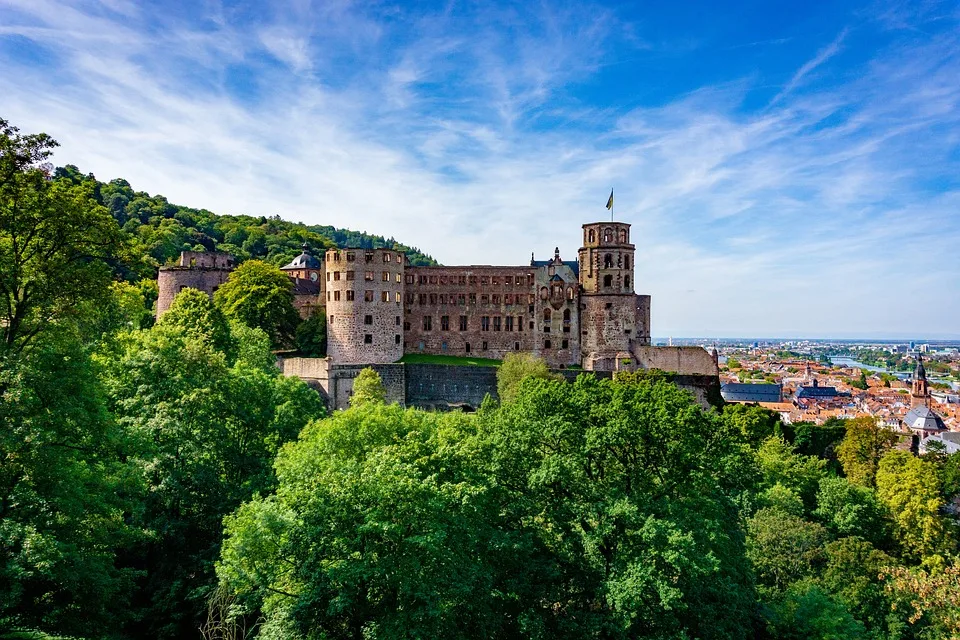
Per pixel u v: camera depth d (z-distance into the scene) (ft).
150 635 135.13
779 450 297.12
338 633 102.17
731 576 139.03
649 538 114.21
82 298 126.00
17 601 91.61
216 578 135.23
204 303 284.20
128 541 121.49
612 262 391.65
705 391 361.51
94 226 127.34
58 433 106.32
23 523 99.35
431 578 100.17
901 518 248.52
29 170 117.29
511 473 133.90
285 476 116.16
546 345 399.85
